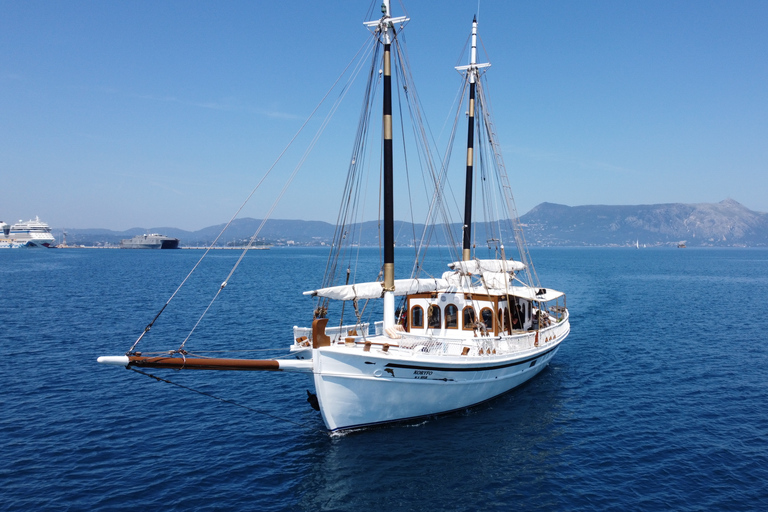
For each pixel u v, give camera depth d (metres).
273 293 78.00
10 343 40.34
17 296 72.56
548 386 30.12
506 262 31.05
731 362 36.25
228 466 19.34
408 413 22.88
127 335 43.72
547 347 29.59
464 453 20.53
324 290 21.86
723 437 22.42
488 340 24.78
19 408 25.41
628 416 25.06
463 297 26.17
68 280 101.56
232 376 31.88
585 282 107.88
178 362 17.34
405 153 27.38
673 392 29.06
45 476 18.42
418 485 18.02
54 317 53.62
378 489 17.72
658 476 18.88
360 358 20.19
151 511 16.23
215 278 110.50
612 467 19.59
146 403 26.45
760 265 195.25
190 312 57.31
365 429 22.31
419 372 21.62
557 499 17.23
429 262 169.62
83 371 32.28
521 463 19.81
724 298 78.06
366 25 23.56
